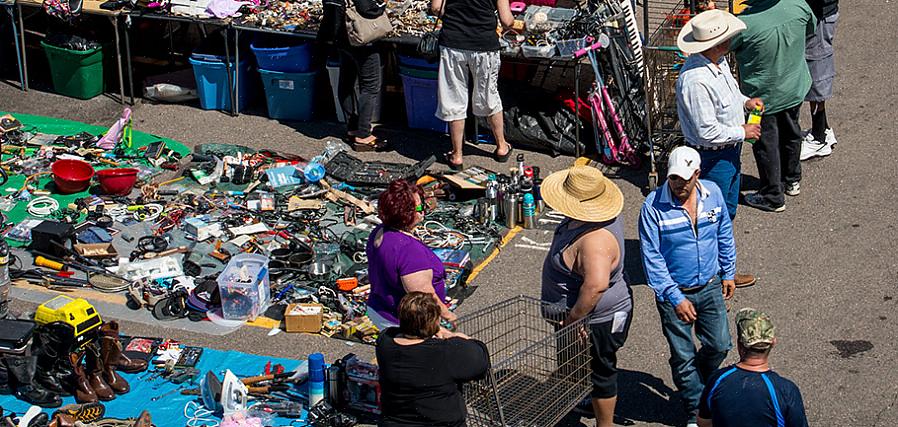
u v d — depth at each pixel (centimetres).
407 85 1119
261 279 816
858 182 974
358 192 1005
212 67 1173
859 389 711
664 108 1005
